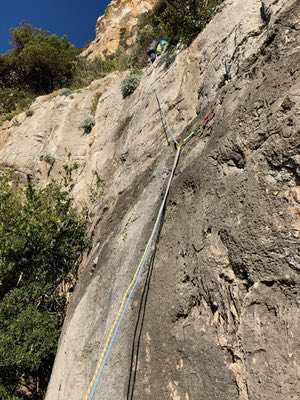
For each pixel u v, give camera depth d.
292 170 3.50
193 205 4.62
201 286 3.95
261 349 3.07
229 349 3.37
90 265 7.19
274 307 3.14
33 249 9.25
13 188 14.80
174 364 3.77
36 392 8.40
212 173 4.48
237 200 3.89
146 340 4.21
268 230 3.43
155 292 4.47
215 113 5.33
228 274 3.68
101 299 5.71
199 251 4.12
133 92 11.90
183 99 7.68
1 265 8.87
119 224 6.76
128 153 8.88
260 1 6.62
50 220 9.41
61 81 24.92
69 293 9.13
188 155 5.46
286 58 4.32
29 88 24.92
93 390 3.79
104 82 16.58
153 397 3.77
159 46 12.19
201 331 3.71
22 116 18.05
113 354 4.55
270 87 4.20
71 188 10.89
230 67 6.23
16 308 8.39
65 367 5.58
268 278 3.28
